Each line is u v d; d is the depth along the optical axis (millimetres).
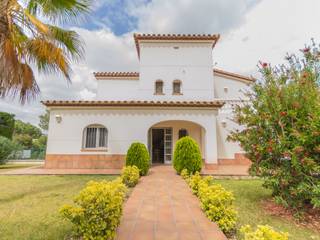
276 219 5270
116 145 13023
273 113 5871
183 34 16562
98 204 3553
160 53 16844
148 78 16531
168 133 15734
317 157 5219
